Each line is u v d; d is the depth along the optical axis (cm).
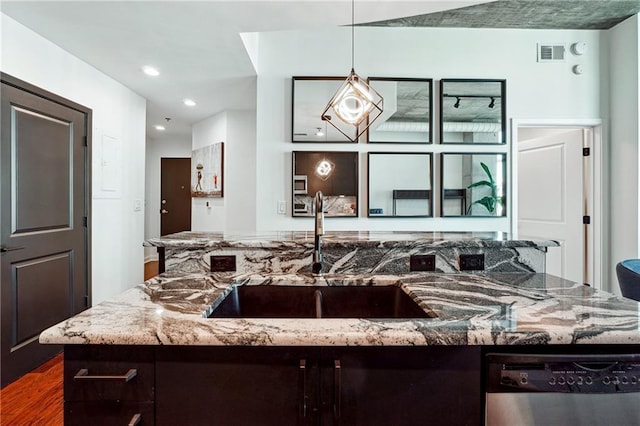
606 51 329
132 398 81
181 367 81
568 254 348
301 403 81
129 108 361
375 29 325
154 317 88
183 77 325
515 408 81
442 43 327
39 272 237
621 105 316
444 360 82
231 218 447
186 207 647
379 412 82
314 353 82
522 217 400
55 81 255
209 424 81
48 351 245
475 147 329
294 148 327
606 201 329
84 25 227
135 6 205
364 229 328
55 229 252
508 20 311
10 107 215
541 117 328
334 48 325
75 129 273
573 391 81
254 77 327
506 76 328
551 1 278
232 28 231
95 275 309
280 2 201
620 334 79
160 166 643
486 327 82
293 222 327
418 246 145
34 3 201
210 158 477
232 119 445
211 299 105
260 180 325
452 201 327
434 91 328
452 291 115
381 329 80
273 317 133
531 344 80
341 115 189
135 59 283
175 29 233
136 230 379
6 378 212
